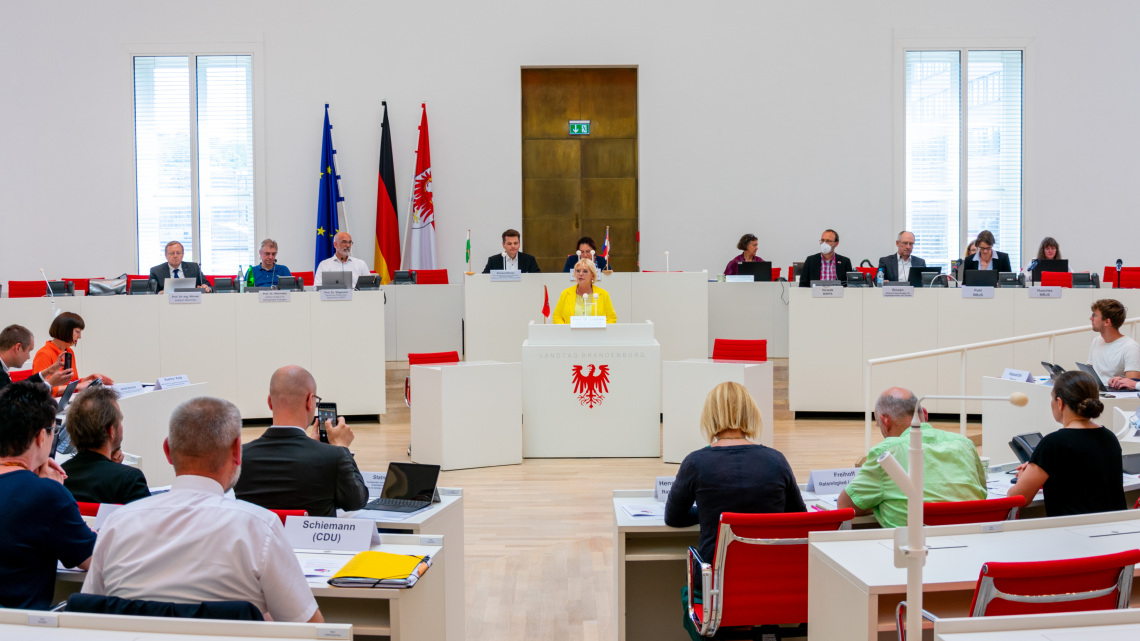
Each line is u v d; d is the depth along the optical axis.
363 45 10.12
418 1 10.14
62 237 10.10
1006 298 6.96
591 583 3.99
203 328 7.00
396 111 10.16
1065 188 10.30
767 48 10.20
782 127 10.22
